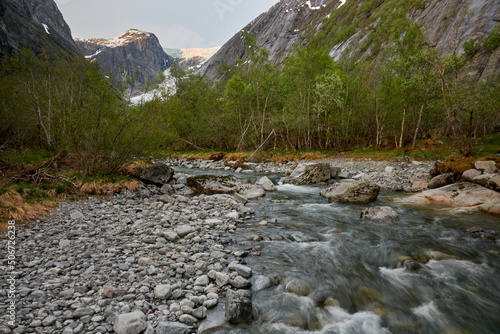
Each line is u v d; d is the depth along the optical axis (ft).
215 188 53.36
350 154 118.93
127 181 49.57
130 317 14.39
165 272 20.52
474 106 68.80
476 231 30.68
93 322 14.55
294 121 131.64
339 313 16.81
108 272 20.07
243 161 116.57
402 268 22.80
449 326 15.87
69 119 45.80
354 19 491.31
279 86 150.20
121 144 50.62
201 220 34.27
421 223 34.30
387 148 126.62
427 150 100.12
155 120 52.80
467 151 68.90
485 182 45.88
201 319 15.56
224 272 20.89
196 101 177.99
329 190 50.78
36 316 14.76
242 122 160.35
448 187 48.37
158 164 58.80
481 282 20.49
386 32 323.57
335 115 133.59
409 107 122.31
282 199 49.24
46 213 33.24
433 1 329.11
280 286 19.53
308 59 132.46
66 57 85.61
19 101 97.14
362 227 32.81
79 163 52.65
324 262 23.32
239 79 148.97
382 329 15.52
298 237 28.76
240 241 27.81
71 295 16.90
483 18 246.06
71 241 25.67
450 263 23.45
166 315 15.46
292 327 15.35
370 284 20.13
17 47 289.53
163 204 42.24
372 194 46.57
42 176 43.57
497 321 16.34
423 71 106.32
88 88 50.96
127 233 28.84
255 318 16.01
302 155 121.39
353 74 148.25
